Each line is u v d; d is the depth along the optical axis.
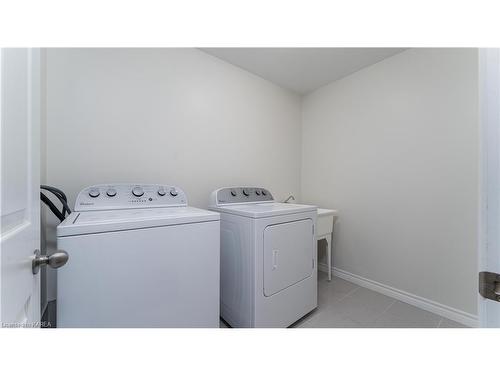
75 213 1.20
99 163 1.53
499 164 0.44
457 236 1.68
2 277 0.43
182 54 1.89
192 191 1.98
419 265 1.89
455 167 1.69
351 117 2.42
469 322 1.62
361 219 2.33
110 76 1.56
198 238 1.17
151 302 1.02
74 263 0.85
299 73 2.41
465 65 1.63
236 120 2.28
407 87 1.95
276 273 1.53
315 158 2.81
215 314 1.23
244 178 2.37
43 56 1.29
